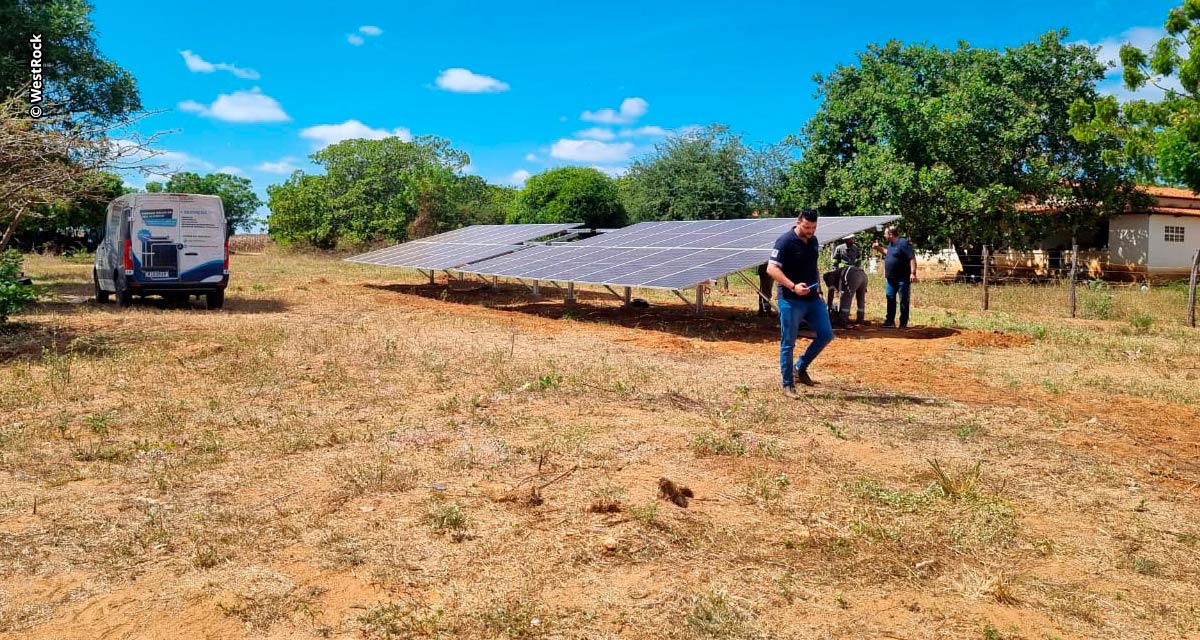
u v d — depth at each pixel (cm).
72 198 1198
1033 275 3062
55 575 371
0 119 1049
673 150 3859
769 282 1459
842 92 2920
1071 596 355
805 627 324
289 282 2297
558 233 2097
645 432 620
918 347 1093
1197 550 407
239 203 9269
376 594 351
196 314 1419
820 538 414
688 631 319
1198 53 2102
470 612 334
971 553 399
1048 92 2648
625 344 1123
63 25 2020
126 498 471
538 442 592
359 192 4428
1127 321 1429
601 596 349
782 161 3862
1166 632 325
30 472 518
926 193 2506
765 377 866
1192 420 686
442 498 471
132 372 847
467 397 748
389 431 620
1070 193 2705
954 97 2542
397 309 1608
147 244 1451
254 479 507
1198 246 2873
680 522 433
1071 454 574
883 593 355
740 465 539
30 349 987
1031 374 899
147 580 366
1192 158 2122
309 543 406
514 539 411
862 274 1318
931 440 609
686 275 1207
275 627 324
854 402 738
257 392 761
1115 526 439
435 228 4428
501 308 1739
